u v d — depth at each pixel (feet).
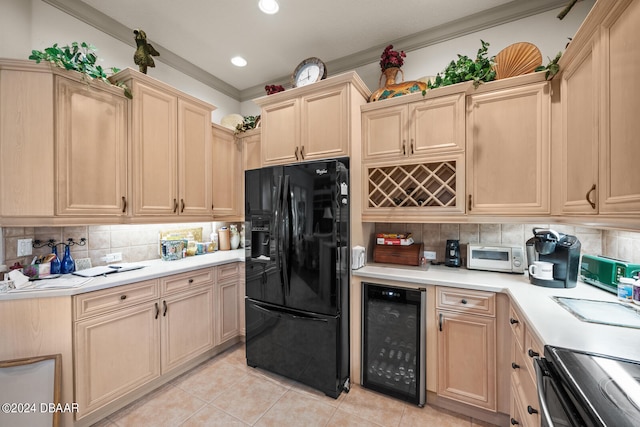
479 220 6.09
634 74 3.01
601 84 3.63
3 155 5.11
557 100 5.39
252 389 6.48
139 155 6.63
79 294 5.14
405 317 6.07
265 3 6.70
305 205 6.33
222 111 10.77
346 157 6.62
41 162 5.28
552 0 6.39
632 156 3.04
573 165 4.56
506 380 5.16
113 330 5.64
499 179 5.88
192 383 6.71
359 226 7.14
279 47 8.46
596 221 3.81
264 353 7.06
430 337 5.83
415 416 5.61
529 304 4.34
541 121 5.51
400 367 6.10
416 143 6.59
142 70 7.09
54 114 5.35
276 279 6.77
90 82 5.83
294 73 8.01
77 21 6.79
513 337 4.80
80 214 5.71
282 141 7.66
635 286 4.29
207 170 8.39
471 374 5.46
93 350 5.34
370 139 7.14
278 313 6.71
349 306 6.59
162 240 8.35
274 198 6.73
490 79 5.94
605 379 2.46
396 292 6.06
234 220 9.71
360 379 6.50
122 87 6.38
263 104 7.99
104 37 7.29
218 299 8.02
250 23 7.41
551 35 6.48
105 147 6.11
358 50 8.58
